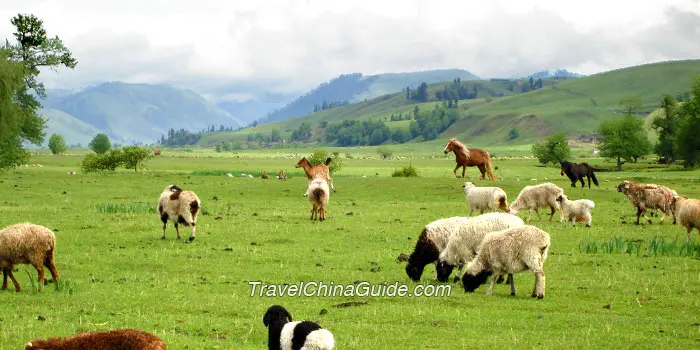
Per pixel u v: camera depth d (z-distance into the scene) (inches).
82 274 761.6
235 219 1275.8
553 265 807.1
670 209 1184.8
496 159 6451.8
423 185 1956.2
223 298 637.9
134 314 563.5
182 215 1010.7
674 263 807.7
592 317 556.4
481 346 466.3
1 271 669.3
